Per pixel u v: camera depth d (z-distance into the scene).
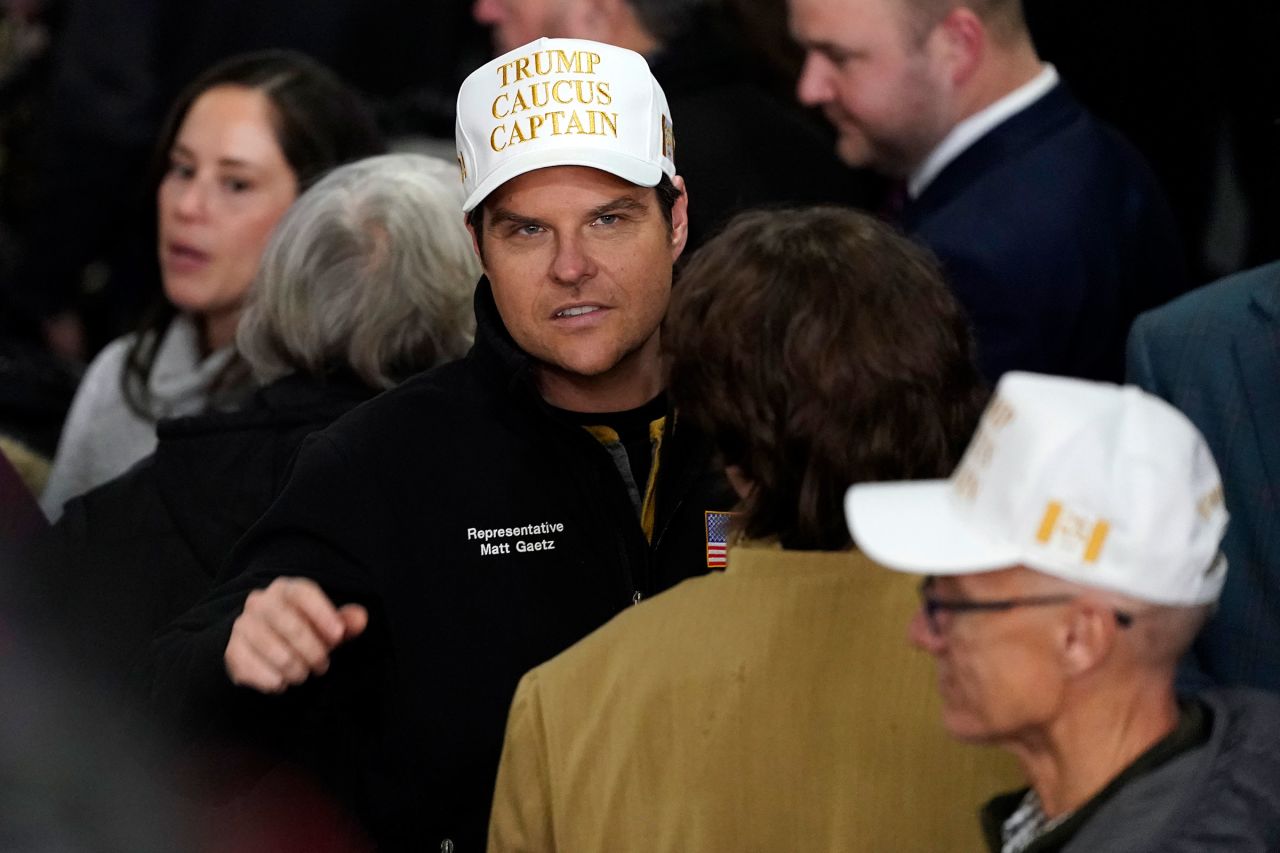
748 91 13.66
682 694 6.89
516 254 8.55
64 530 9.87
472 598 8.58
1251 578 9.30
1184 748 5.78
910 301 6.91
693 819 6.79
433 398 8.82
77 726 4.41
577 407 8.87
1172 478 5.64
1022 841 6.13
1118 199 12.17
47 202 17.34
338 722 8.71
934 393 6.83
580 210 8.43
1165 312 9.87
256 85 12.84
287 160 12.77
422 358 9.95
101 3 17.11
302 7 17.20
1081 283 11.70
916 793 6.70
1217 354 9.58
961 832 6.66
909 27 11.92
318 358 9.85
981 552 5.73
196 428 9.87
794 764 6.76
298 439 9.75
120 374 12.99
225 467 9.75
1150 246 12.47
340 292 9.83
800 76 14.20
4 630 4.94
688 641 6.96
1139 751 5.81
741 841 6.75
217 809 7.81
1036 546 5.66
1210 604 5.85
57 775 4.25
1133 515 5.60
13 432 13.67
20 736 4.30
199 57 17.23
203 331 12.99
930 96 12.05
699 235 13.13
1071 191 11.83
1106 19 14.48
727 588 7.01
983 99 12.06
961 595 5.84
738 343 6.86
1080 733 5.82
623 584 8.70
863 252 7.00
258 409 9.91
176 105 13.01
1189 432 5.77
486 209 8.60
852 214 7.29
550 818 7.16
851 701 6.76
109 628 9.50
